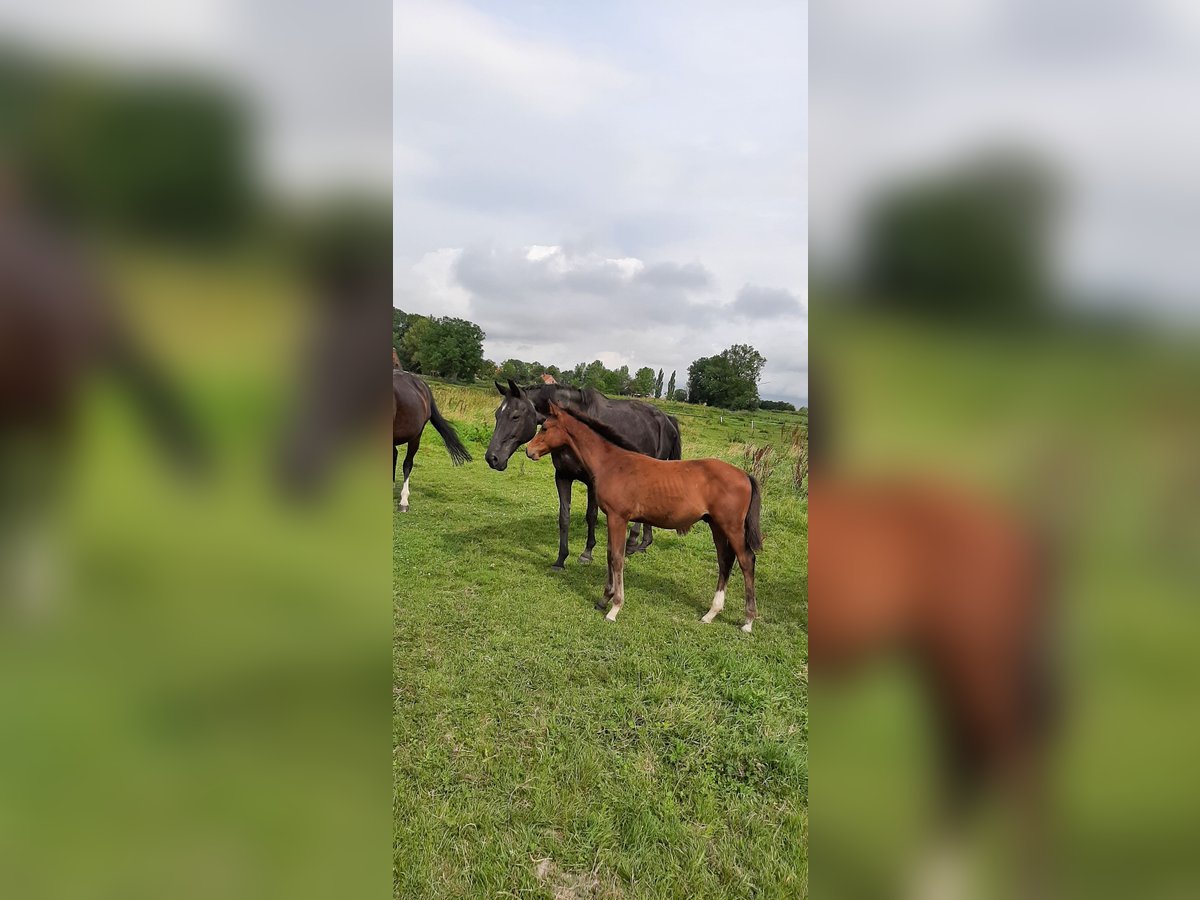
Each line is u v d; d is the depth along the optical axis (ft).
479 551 25.20
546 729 12.42
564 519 23.76
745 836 9.46
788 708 13.44
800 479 33.47
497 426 25.29
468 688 13.99
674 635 17.65
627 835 9.51
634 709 13.33
